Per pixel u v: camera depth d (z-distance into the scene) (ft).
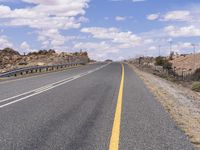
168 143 22.62
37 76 102.32
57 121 29.68
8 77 97.45
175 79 153.38
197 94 79.87
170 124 29.35
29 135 24.27
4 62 223.30
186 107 44.80
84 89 60.49
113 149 20.76
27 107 38.01
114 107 38.42
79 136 24.11
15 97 48.01
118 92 55.67
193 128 28.91
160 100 47.73
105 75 107.24
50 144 21.85
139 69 183.32
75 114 33.42
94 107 38.29
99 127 27.27
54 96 49.29
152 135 24.82
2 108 37.22
